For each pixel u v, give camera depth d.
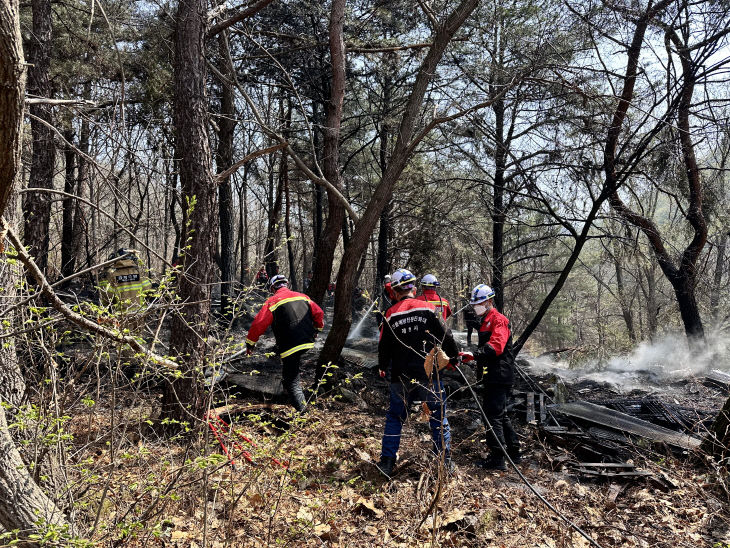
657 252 12.38
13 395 2.91
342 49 8.57
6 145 1.53
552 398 8.03
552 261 23.28
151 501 3.23
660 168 10.91
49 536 2.18
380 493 4.59
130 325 2.64
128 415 3.47
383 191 7.67
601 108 10.20
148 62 10.12
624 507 4.75
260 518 3.78
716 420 5.61
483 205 14.79
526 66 9.80
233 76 7.46
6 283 2.93
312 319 6.30
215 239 5.65
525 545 3.95
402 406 5.12
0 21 1.37
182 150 5.62
